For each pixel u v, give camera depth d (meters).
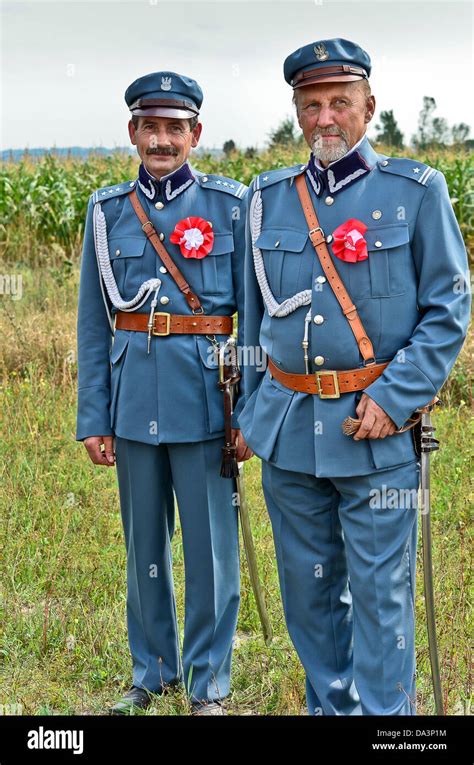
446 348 2.63
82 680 3.53
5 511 4.85
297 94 2.73
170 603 3.41
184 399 3.21
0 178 12.32
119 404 3.29
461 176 12.05
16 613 3.91
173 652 3.41
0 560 4.39
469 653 3.40
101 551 4.43
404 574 2.76
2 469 5.27
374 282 2.66
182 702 3.26
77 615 3.90
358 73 2.66
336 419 2.71
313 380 2.75
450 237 2.66
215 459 3.27
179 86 3.13
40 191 12.38
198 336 3.22
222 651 3.34
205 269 3.20
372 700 2.74
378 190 2.70
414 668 2.82
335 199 2.73
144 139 3.18
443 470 5.21
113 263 3.28
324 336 2.70
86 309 3.39
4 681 3.49
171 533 3.47
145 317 3.23
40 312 8.38
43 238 12.14
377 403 2.61
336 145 2.68
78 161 15.73
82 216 12.52
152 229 3.22
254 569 3.32
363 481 2.71
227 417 3.22
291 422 2.80
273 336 2.83
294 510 2.89
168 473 3.35
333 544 2.93
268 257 2.83
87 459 5.56
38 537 4.54
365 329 2.68
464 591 3.82
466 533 4.41
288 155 16.17
